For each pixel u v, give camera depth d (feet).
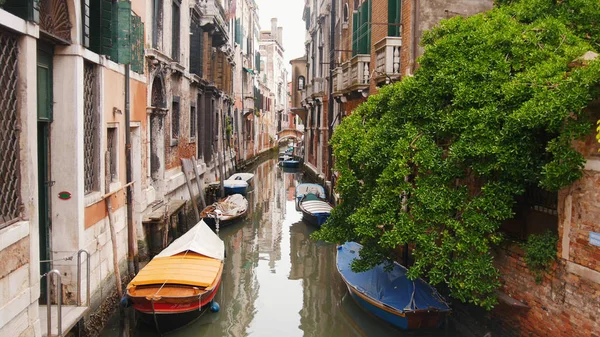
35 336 18.70
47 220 23.99
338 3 66.74
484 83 21.48
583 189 18.78
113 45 30.01
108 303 28.04
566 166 18.33
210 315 30.81
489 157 20.93
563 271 19.84
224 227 55.52
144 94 37.86
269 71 190.29
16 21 17.02
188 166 51.55
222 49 83.20
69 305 23.76
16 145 17.88
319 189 68.54
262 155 157.79
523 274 22.31
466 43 22.79
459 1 33.53
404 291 28.27
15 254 17.26
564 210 19.76
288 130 204.95
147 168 39.50
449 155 22.15
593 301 18.29
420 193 22.29
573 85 17.84
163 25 44.73
